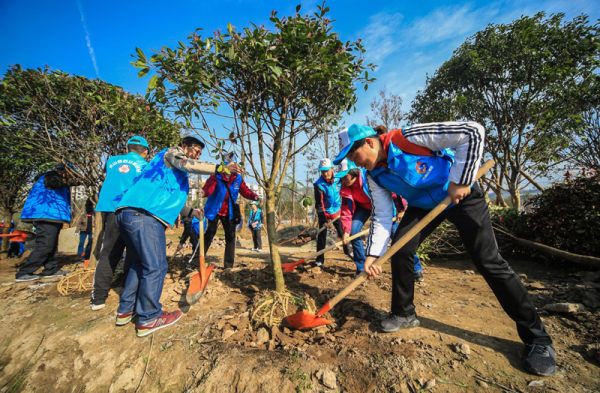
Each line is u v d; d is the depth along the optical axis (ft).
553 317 7.89
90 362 7.92
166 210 8.74
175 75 7.72
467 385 5.50
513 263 13.85
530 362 5.70
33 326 9.59
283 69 8.25
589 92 21.44
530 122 24.47
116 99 12.94
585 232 11.59
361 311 8.65
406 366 5.98
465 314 8.30
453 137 5.72
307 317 7.56
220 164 8.30
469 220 6.31
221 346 7.40
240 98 8.88
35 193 14.12
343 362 6.36
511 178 27.02
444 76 28.02
